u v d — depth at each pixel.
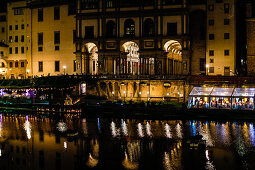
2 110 83.50
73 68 98.62
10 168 42.62
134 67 107.19
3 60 109.38
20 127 62.41
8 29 110.31
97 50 98.56
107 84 84.50
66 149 48.91
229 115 64.88
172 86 80.12
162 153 45.78
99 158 44.72
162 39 85.31
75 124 63.97
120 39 88.19
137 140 51.91
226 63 84.38
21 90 89.94
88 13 90.56
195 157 44.12
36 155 46.91
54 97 85.44
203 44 87.50
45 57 102.25
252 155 44.50
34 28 103.88
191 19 88.31
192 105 69.44
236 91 68.88
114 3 89.00
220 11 84.81
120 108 72.00
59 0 99.31
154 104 71.88
